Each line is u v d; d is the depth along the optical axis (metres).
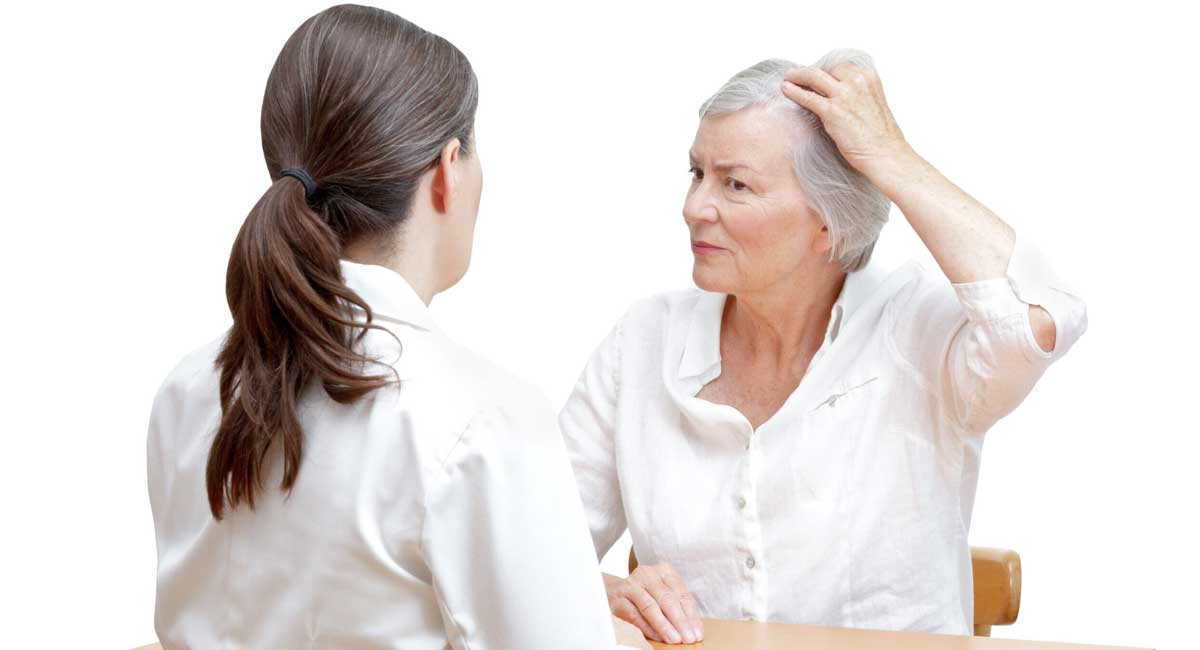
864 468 2.46
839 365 2.49
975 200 2.34
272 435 1.59
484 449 1.56
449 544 1.56
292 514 1.60
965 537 2.56
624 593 2.33
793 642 2.22
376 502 1.56
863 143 2.34
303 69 1.67
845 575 2.45
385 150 1.64
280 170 1.71
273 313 1.61
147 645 2.17
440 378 1.60
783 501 2.48
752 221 2.39
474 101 1.75
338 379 1.56
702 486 2.54
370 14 1.69
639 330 2.73
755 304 2.52
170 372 1.78
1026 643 2.16
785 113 2.38
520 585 1.56
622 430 2.64
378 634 1.58
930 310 2.48
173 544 1.75
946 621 2.48
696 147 2.45
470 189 1.75
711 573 2.53
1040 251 2.32
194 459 1.70
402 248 1.70
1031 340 2.24
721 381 2.63
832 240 2.43
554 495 1.59
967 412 2.39
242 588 1.64
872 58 2.46
